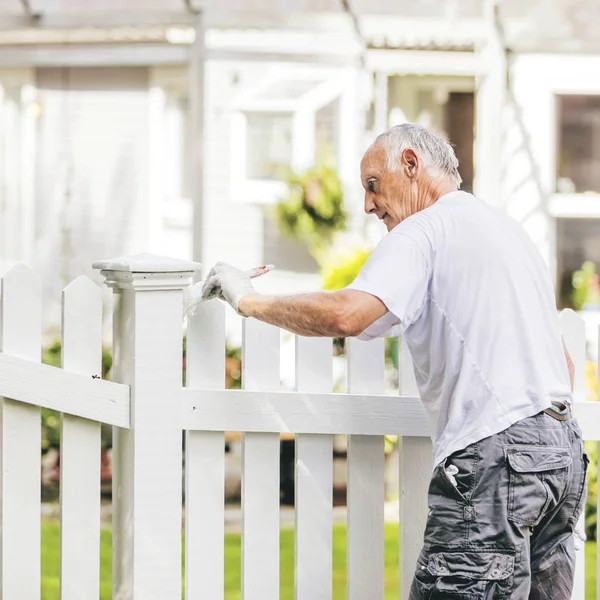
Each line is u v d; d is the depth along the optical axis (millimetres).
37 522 5469
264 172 15297
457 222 4980
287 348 13211
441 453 4879
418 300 4891
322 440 5676
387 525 10961
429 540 4895
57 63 16031
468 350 4875
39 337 5387
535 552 5082
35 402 5359
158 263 5367
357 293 4754
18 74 16703
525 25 15148
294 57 15055
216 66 14891
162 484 5527
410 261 4840
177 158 16531
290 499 12078
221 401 5551
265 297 5039
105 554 9734
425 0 15039
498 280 4922
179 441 5551
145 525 5508
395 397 5641
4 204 16906
